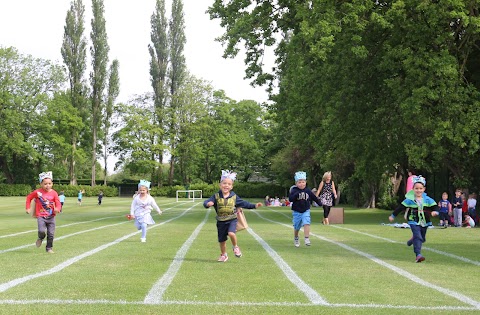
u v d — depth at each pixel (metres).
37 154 89.38
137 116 93.94
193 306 6.21
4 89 86.62
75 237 16.20
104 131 98.25
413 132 29.19
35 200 11.88
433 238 16.81
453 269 9.73
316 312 5.98
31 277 8.26
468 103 24.88
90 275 8.48
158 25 91.75
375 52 26.97
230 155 97.50
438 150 25.55
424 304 6.52
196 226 22.17
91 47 91.12
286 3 30.08
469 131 23.09
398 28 25.16
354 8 23.83
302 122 29.95
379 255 11.80
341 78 27.73
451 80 23.44
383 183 47.38
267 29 30.41
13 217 32.31
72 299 6.57
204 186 90.25
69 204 59.28
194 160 97.31
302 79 28.08
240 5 30.98
